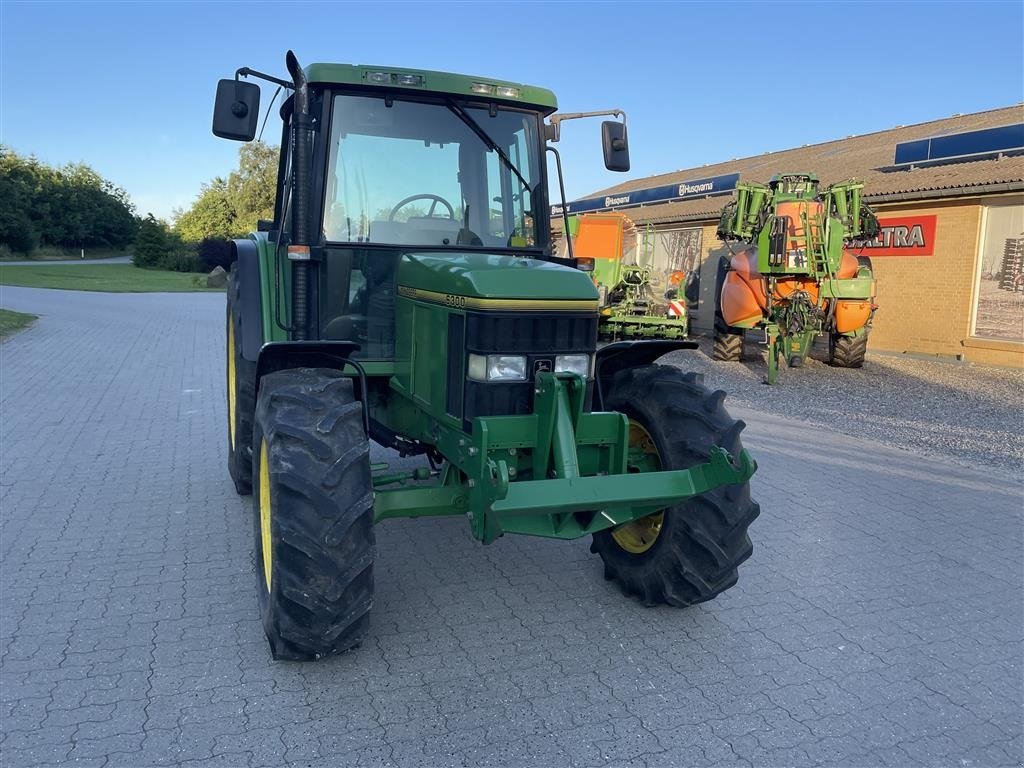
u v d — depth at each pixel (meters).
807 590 4.48
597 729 3.11
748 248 13.80
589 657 3.65
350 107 4.14
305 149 3.88
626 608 4.17
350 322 4.20
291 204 4.23
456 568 4.62
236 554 4.67
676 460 3.79
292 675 3.40
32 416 8.15
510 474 3.51
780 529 5.48
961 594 4.48
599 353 4.16
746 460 3.41
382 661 3.55
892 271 15.65
